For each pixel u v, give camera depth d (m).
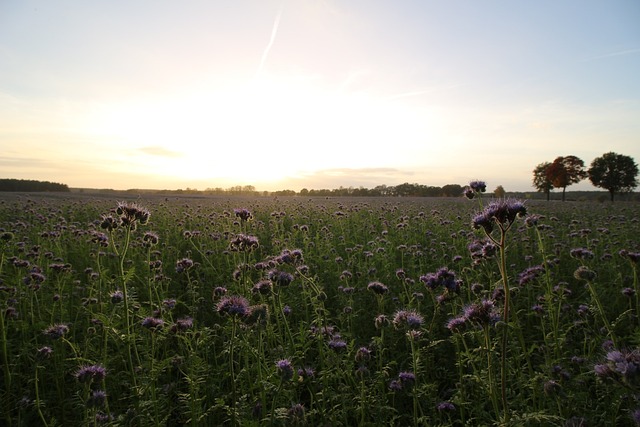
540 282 7.00
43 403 4.72
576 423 3.35
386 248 11.88
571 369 4.82
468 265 10.14
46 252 10.16
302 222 20.03
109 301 6.70
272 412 3.65
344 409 4.22
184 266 7.82
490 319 3.66
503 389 3.32
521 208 3.40
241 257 9.73
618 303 7.36
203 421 4.61
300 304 7.45
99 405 3.87
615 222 18.02
